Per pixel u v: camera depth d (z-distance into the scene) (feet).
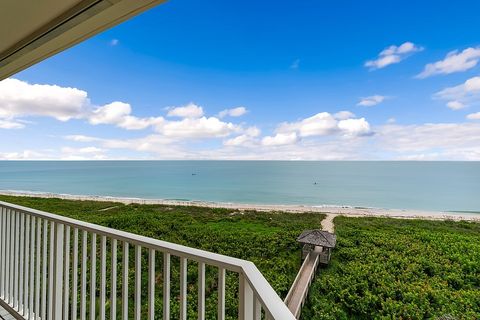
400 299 16.31
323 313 14.61
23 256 6.57
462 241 29.89
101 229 4.60
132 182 168.86
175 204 82.74
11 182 169.37
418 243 29.14
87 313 10.46
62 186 150.82
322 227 44.70
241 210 70.64
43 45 5.42
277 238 30.63
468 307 14.92
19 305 6.51
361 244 29.12
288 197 117.39
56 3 4.19
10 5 4.23
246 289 2.73
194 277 15.30
